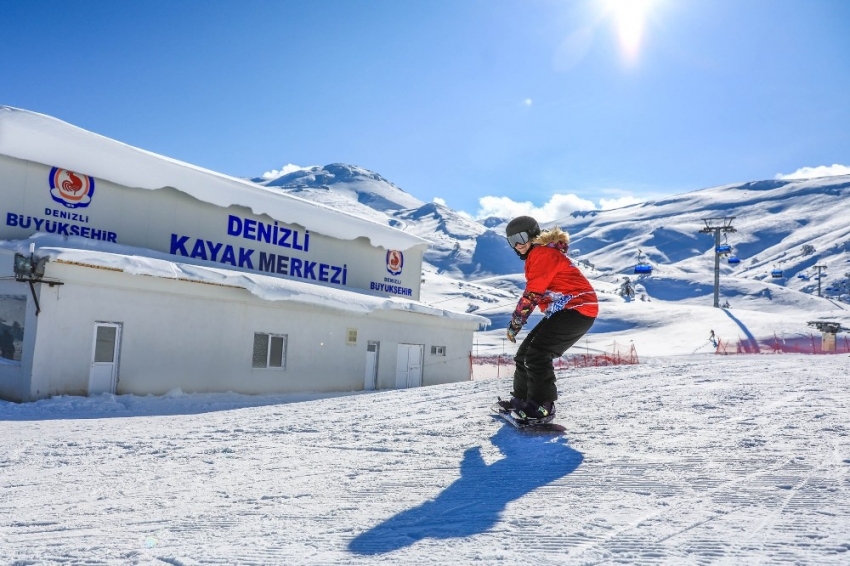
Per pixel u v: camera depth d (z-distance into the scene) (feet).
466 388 29.58
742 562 6.98
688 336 196.75
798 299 485.56
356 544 8.68
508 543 8.33
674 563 7.11
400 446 16.38
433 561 7.76
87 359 43.50
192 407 40.81
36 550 9.02
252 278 53.21
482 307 403.54
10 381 42.29
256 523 10.03
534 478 12.11
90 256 42.52
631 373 31.45
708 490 10.37
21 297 42.52
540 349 16.58
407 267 80.94
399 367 70.54
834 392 21.25
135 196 52.85
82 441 20.39
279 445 17.61
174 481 13.71
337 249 71.26
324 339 61.11
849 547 7.27
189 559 8.21
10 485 13.99
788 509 9.04
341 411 24.12
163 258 52.65
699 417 17.51
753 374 28.60
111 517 10.84
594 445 14.67
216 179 58.23
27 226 46.14
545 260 16.19
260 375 55.06
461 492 11.47
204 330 50.83
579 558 7.50
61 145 46.98
